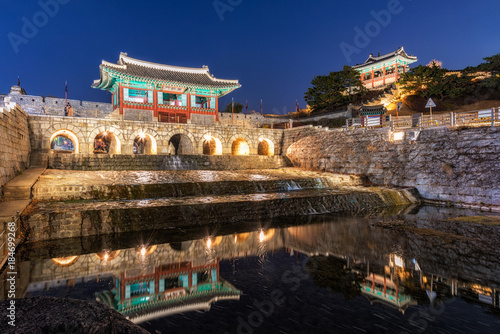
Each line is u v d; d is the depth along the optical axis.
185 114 40.03
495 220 14.88
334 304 6.51
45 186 14.73
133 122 29.28
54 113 37.84
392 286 7.42
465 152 20.00
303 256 9.90
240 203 15.68
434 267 8.77
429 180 21.58
